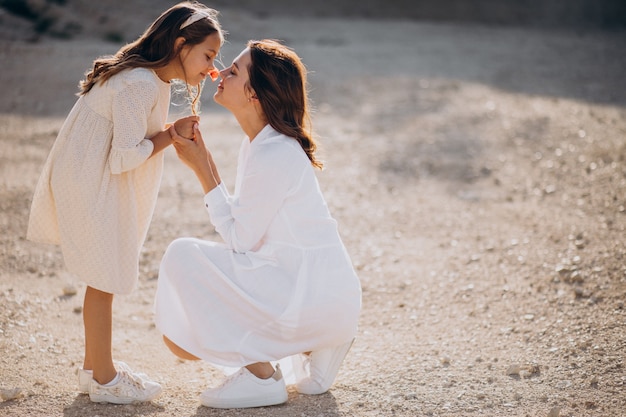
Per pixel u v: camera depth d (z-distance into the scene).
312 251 3.15
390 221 6.23
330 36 16.17
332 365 3.33
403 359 3.78
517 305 4.43
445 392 3.38
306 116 3.34
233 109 3.27
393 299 4.67
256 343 3.10
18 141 7.81
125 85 2.92
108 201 3.02
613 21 21.05
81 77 10.59
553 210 6.23
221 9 18.00
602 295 4.41
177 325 3.18
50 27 13.34
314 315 3.12
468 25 20.05
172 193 6.66
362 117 9.79
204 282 3.12
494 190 7.01
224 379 3.25
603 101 10.44
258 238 3.14
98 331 3.14
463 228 6.00
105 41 13.31
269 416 3.10
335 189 7.07
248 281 3.10
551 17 21.00
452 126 9.32
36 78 10.45
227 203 3.22
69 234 3.05
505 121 9.40
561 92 11.16
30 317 4.16
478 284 4.82
